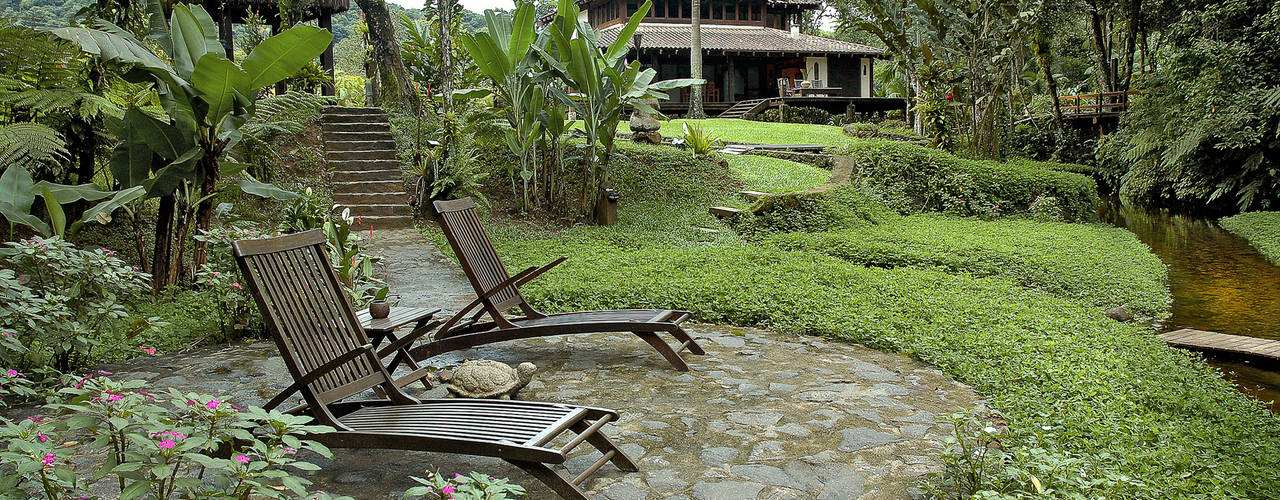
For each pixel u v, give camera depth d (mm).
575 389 4988
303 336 3742
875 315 6914
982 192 17281
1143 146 21906
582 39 12445
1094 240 13859
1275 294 11062
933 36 21234
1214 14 20828
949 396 4879
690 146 17750
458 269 9500
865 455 3900
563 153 15383
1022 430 3984
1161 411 5316
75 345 4785
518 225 12938
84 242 9289
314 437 3459
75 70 8445
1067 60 37094
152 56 7164
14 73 8125
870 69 39188
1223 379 6910
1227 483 3818
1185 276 12562
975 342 6000
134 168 7332
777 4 40312
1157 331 8867
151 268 8633
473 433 3330
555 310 7215
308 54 7172
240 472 2180
